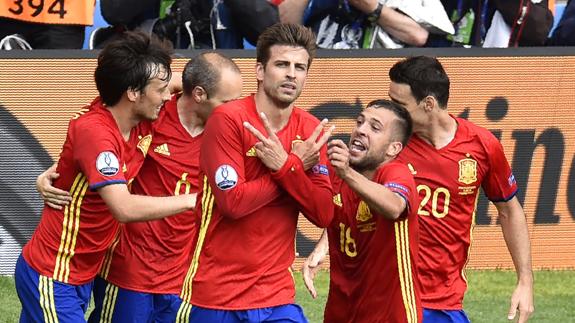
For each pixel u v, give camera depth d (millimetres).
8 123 32656
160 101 21469
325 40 35531
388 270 20516
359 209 20516
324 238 22250
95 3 35500
